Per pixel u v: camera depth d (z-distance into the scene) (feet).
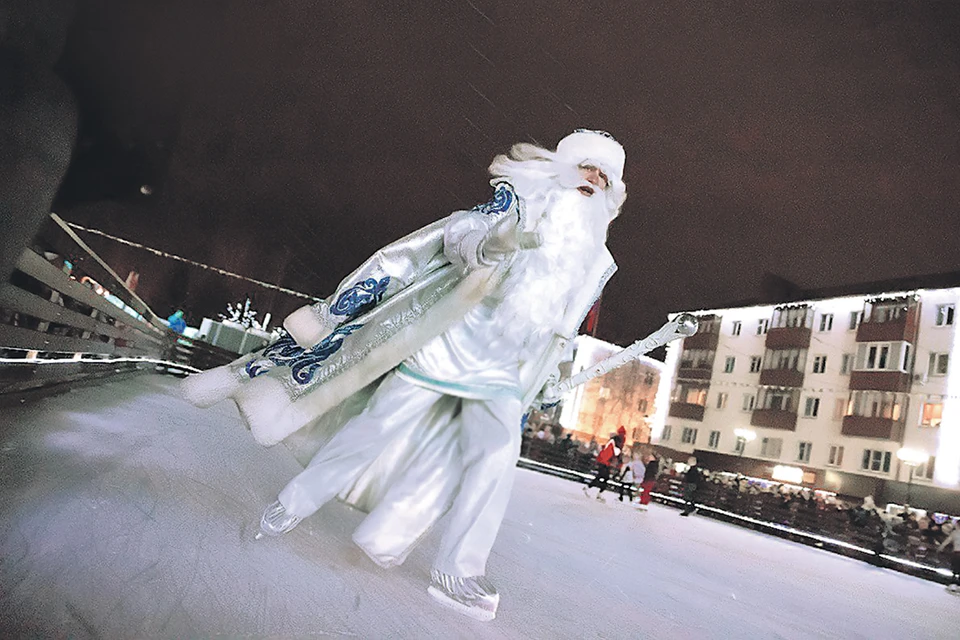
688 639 9.84
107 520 7.84
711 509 66.90
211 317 80.69
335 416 10.32
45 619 5.08
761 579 21.01
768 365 121.49
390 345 9.27
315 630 6.27
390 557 8.53
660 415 136.87
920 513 89.04
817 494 104.73
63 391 18.29
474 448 8.94
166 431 16.65
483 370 9.36
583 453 80.12
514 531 16.70
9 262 5.54
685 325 10.19
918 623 20.01
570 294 10.33
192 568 6.99
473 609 8.09
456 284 9.24
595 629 9.07
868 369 105.50
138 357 34.30
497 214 9.10
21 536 6.66
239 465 14.16
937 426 96.53
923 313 101.55
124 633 5.19
